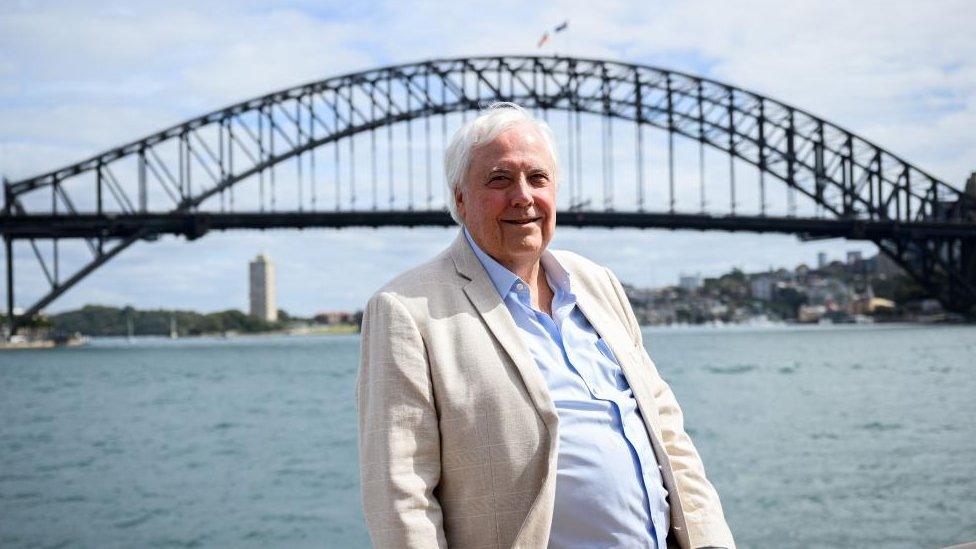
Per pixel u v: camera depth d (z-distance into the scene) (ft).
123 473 82.43
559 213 274.57
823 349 274.77
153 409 152.25
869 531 47.06
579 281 11.75
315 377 225.35
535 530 9.68
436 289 10.57
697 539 10.90
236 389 191.52
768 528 48.19
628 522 10.35
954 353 229.86
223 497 67.00
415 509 9.58
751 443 82.43
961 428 88.99
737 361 224.94
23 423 134.10
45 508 64.59
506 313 10.49
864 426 92.94
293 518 58.03
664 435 11.45
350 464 83.10
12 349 444.96
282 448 96.73
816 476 63.62
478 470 9.89
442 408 9.99
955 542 44.45
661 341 400.67
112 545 52.11
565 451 10.30
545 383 10.16
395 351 10.08
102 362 332.60
